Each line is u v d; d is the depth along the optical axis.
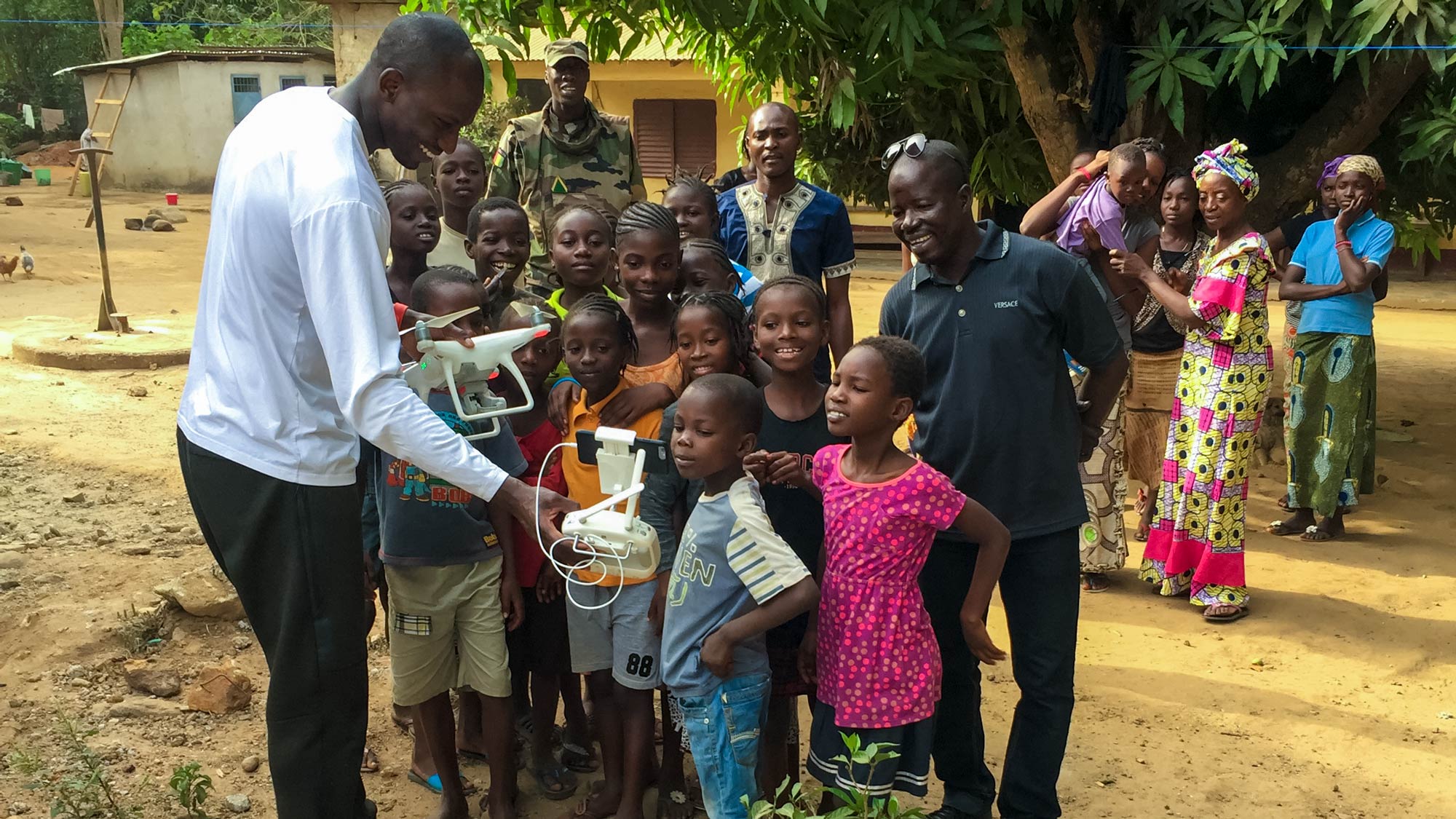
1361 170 5.56
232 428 2.63
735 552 2.80
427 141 2.79
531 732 3.87
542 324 3.18
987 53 6.84
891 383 2.77
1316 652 4.69
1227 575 4.99
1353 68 6.32
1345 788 3.70
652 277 3.45
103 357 9.59
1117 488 5.28
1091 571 5.34
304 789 2.77
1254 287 4.84
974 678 3.29
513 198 5.70
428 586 3.21
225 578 4.72
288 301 2.61
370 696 4.22
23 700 4.01
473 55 2.74
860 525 2.86
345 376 2.51
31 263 14.80
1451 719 4.15
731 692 2.89
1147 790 3.68
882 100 7.64
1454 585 5.34
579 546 2.78
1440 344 11.80
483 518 3.26
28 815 3.34
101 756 3.67
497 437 3.26
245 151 2.63
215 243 2.68
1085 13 6.22
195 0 39.50
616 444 2.87
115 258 16.98
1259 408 4.94
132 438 7.52
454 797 3.38
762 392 3.26
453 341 2.75
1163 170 4.88
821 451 3.04
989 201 8.66
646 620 3.21
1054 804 3.22
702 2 5.87
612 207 5.61
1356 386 5.73
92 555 5.34
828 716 2.99
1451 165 6.73
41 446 7.23
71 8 37.38
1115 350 3.17
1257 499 6.69
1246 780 3.74
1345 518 6.34
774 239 4.66
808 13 5.54
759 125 4.57
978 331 3.07
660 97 18.42
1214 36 5.62
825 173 7.96
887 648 2.88
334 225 2.50
